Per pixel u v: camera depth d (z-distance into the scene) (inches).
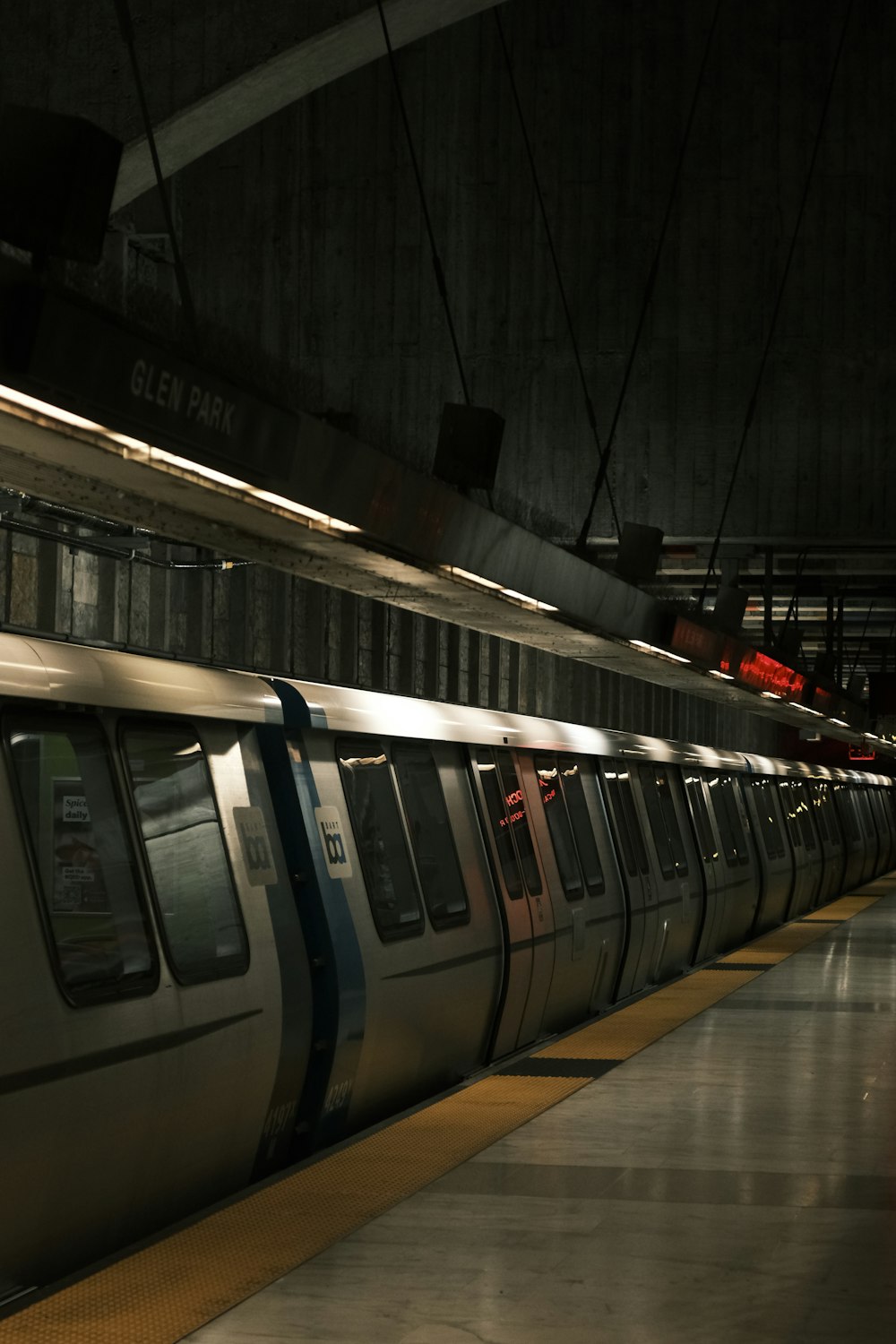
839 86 838.5
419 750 412.2
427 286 856.9
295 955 302.2
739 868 882.1
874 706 1386.6
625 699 1483.8
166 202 274.2
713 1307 187.9
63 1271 226.5
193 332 260.7
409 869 377.4
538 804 512.4
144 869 250.5
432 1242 216.8
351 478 317.4
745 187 845.2
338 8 601.0
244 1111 281.1
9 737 221.3
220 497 286.8
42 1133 212.4
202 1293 192.5
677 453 848.9
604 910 562.6
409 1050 366.0
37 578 612.1
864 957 677.3
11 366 197.9
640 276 849.5
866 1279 200.1
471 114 856.9
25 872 217.2
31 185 213.6
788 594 1184.2
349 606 917.8
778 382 841.5
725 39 847.1
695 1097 333.4
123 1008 233.9
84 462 253.1
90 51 610.5
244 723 306.8
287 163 862.5
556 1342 174.9
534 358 853.8
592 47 852.0
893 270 834.8
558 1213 233.3
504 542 418.3
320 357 861.8
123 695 252.1
